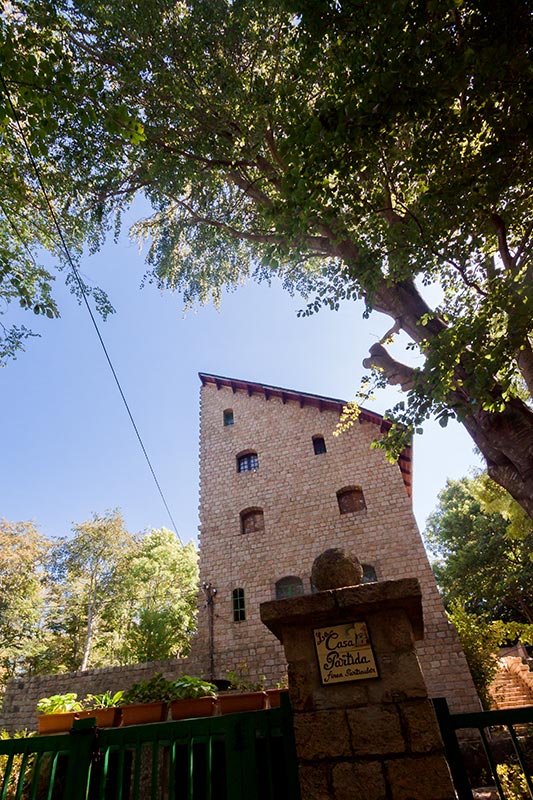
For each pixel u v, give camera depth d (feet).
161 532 97.55
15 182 28.86
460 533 87.92
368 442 55.11
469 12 15.11
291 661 7.30
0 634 80.18
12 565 79.82
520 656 64.64
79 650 88.94
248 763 7.74
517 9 13.88
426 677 39.58
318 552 49.62
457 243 20.06
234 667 45.21
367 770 6.28
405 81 14.57
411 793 6.00
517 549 78.23
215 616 49.44
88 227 36.22
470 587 80.38
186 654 79.51
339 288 24.16
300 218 19.33
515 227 21.12
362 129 15.74
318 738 6.64
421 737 6.33
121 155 30.22
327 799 6.23
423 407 20.27
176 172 32.48
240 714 8.25
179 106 28.53
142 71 28.43
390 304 26.40
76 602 88.79
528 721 7.54
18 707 43.60
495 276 17.63
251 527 54.90
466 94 16.07
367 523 49.57
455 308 24.63
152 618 66.54
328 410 59.93
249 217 38.75
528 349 19.79
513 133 15.56
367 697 6.79
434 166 19.62
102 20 27.22
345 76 16.40
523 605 78.79
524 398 32.01
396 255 21.17
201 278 48.06
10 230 32.14
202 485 59.47
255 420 63.00
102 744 8.50
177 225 43.11
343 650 7.19
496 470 20.25
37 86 15.97
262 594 49.16
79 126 26.71
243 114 27.73
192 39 27.45
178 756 11.93
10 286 30.55
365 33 16.53
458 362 19.69
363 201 20.11
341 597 7.41
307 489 54.19
